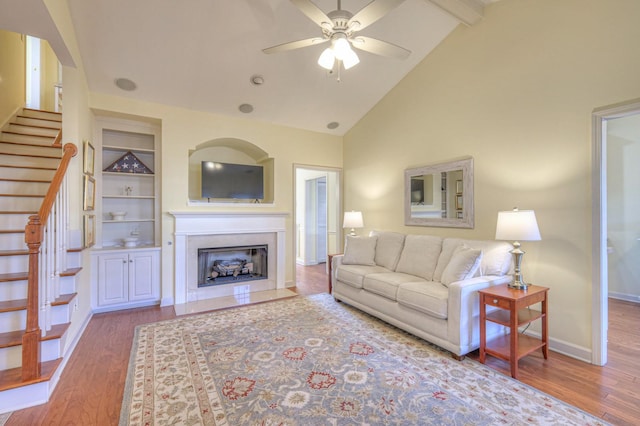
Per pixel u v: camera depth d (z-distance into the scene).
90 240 3.63
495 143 3.28
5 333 2.21
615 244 4.44
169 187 4.20
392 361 2.54
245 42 3.39
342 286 4.09
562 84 2.74
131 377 2.29
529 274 2.96
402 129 4.46
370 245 4.25
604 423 1.79
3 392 1.89
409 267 3.66
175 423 1.79
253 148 5.02
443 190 3.85
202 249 4.45
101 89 3.73
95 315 3.69
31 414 1.88
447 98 3.80
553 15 2.79
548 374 2.35
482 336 2.51
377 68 4.15
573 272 2.66
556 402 1.99
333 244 6.59
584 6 2.59
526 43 2.99
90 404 1.98
